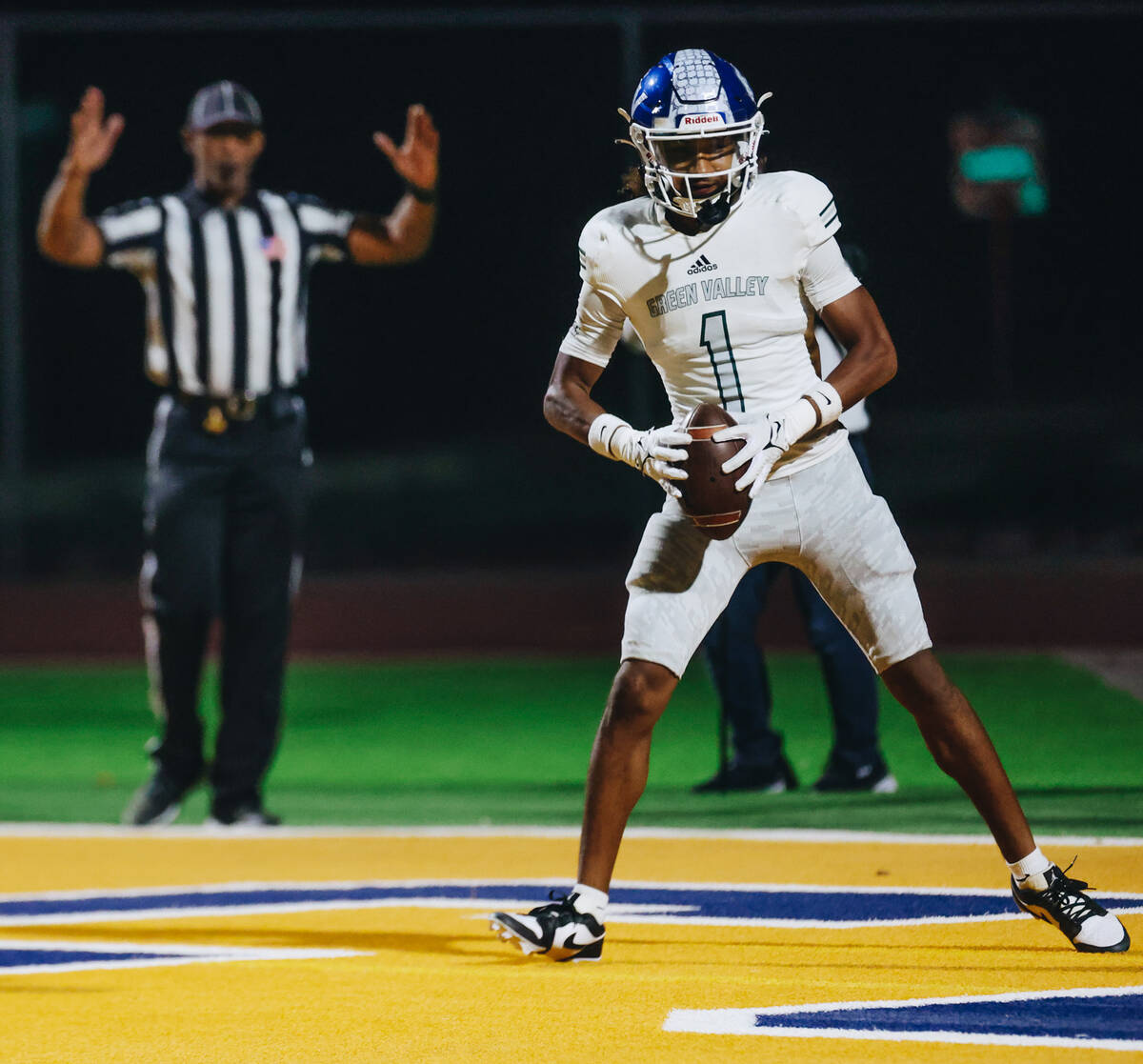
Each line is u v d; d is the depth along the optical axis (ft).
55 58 179.52
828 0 127.13
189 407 55.62
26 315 209.46
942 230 196.65
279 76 196.44
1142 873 43.60
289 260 55.67
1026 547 164.35
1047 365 199.31
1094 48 194.59
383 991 35.17
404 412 218.18
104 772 68.28
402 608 129.49
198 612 56.08
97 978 36.81
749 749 59.00
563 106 203.31
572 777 63.98
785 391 36.14
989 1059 29.32
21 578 150.20
